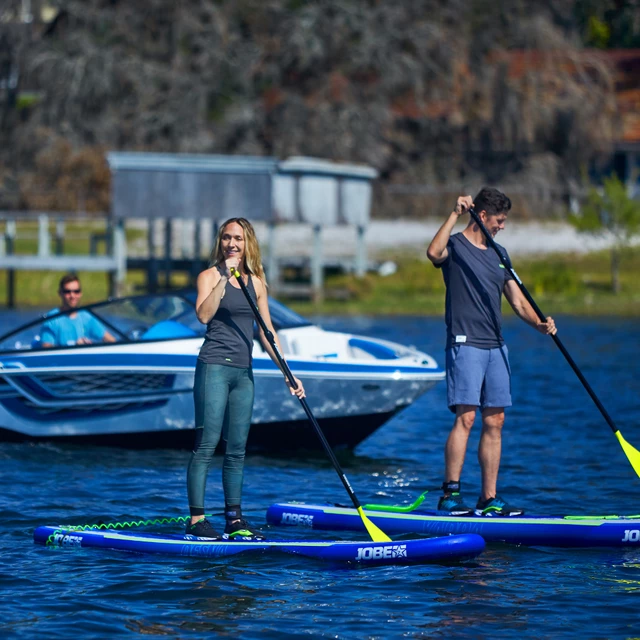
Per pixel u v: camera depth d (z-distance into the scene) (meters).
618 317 92.12
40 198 126.81
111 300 35.69
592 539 23.03
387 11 125.75
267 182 94.62
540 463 32.50
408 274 107.44
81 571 21.00
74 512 25.86
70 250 112.38
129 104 128.88
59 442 35.34
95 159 126.69
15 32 130.00
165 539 22.34
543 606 19.11
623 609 18.95
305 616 18.56
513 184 124.44
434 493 28.72
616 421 40.59
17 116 134.12
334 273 106.19
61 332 35.44
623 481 29.83
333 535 24.09
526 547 23.12
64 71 125.50
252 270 22.38
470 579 20.72
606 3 161.25
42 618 18.34
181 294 35.75
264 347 22.84
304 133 123.75
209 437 22.30
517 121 123.44
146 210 93.00
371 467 32.62
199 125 126.69
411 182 127.12
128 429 34.84
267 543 22.30
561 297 101.94
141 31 130.50
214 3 131.38
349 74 126.81
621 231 107.00
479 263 23.84
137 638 17.48
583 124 124.56
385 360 34.78
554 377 53.97
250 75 127.44
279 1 129.00
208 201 93.69
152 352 34.41
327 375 34.00
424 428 40.06
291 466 32.72
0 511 25.75
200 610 18.81
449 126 127.56
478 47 127.81
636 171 133.88
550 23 129.38
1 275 107.50
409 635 17.67
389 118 123.69
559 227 121.38
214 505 26.92
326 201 98.56
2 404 34.97
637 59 151.88
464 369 23.80
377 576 20.86
